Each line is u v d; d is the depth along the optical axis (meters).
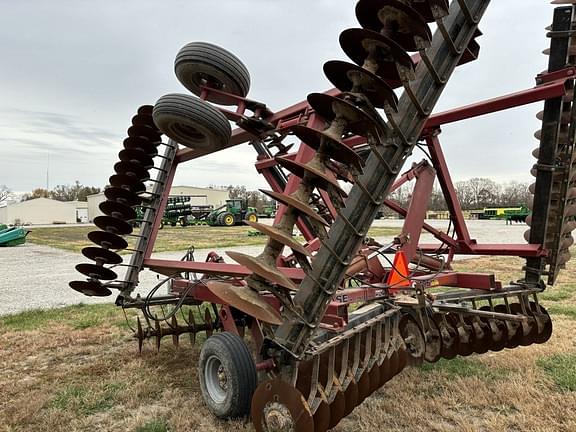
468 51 3.06
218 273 4.16
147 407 3.62
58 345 5.36
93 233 4.72
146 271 12.56
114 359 4.80
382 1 2.18
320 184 2.38
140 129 4.70
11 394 3.92
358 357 2.84
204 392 3.47
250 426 3.18
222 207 38.28
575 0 3.48
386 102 2.25
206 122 3.41
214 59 3.85
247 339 5.38
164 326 6.04
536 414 3.27
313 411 2.40
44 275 11.76
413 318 3.62
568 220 4.06
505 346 4.23
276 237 2.25
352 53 2.41
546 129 3.79
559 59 3.63
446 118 4.15
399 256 3.96
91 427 3.31
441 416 3.31
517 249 4.19
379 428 3.14
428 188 4.40
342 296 3.27
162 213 5.10
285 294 2.39
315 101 2.40
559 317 5.95
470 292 4.10
